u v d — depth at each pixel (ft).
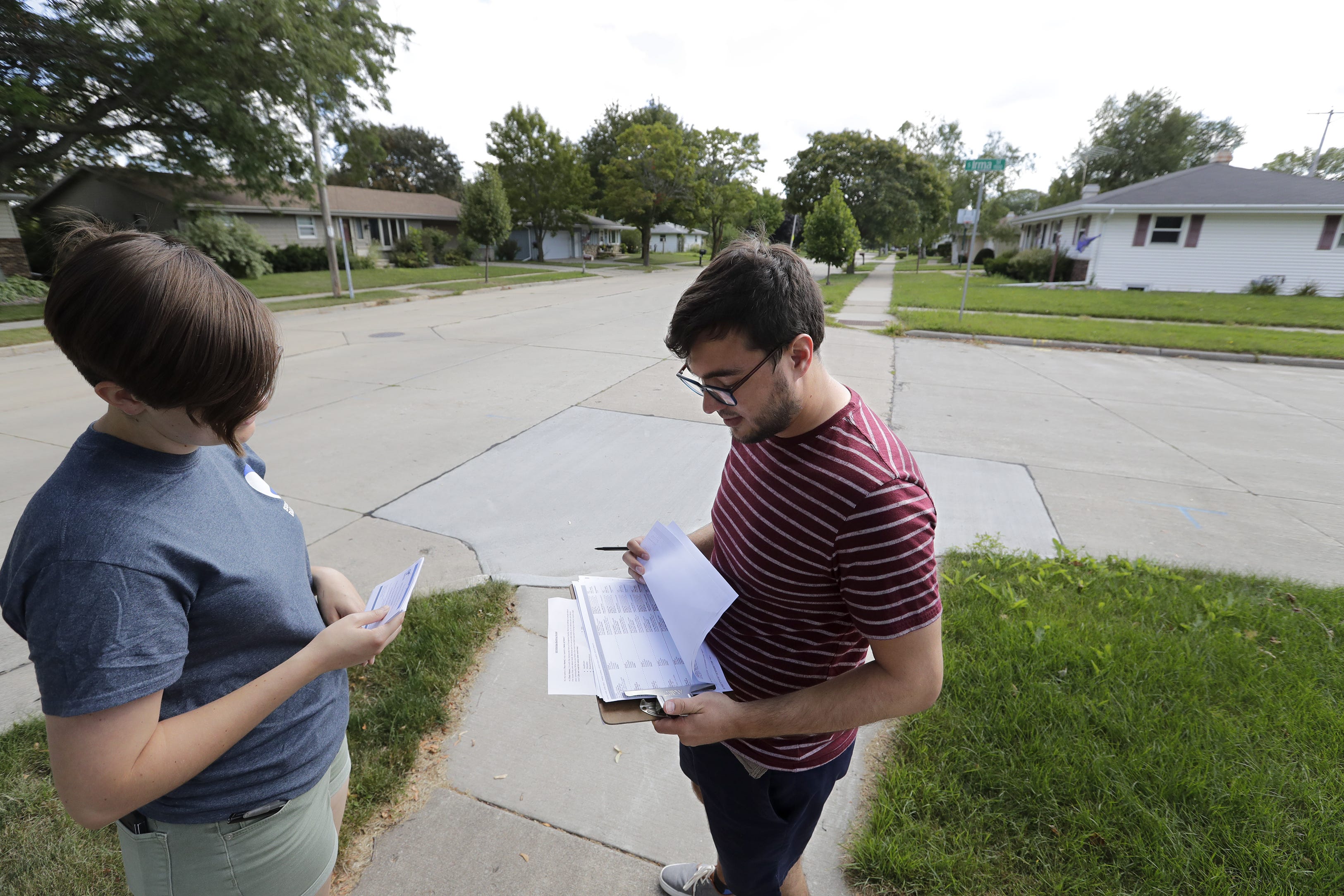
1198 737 7.18
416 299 58.03
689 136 139.85
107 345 2.43
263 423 19.16
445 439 17.89
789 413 3.31
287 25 44.37
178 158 49.29
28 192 64.34
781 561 3.55
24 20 40.68
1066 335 35.45
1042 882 5.79
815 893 5.88
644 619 4.17
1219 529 13.24
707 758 4.31
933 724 7.48
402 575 4.26
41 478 15.33
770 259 3.24
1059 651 8.59
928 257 211.61
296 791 3.65
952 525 13.42
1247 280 62.85
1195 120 135.13
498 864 6.15
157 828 3.34
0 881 5.73
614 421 19.61
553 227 131.85
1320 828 6.12
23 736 7.27
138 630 2.63
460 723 7.86
